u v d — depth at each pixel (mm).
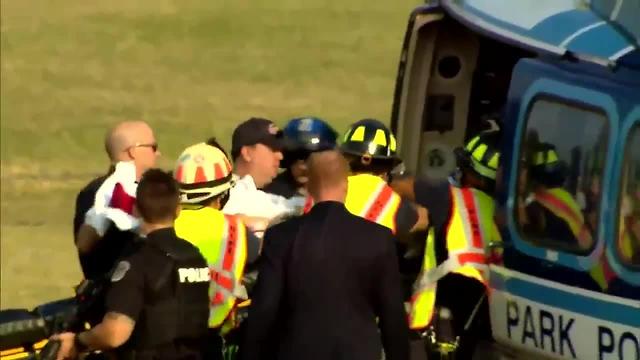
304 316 23453
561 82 26656
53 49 102938
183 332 24609
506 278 27547
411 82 32281
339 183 24078
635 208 25000
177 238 24953
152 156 28578
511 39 28094
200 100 89875
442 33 32156
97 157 73688
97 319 25453
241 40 105188
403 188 29656
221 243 26594
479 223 28125
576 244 26062
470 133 32312
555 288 26438
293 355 23406
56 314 27391
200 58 100938
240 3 114750
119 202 27031
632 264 24953
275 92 91938
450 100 32375
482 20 29016
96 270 27547
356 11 112750
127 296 24062
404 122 32406
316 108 87812
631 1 26500
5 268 50469
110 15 112125
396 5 115000
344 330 23359
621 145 25281
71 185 66125
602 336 25578
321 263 23469
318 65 98375
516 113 27578
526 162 27234
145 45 104188
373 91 91812
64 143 77062
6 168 69938
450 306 28406
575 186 26172
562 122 26578
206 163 26672
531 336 27062
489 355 28422
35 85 93062
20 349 26938
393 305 23625
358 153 27719
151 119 84625
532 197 27031
